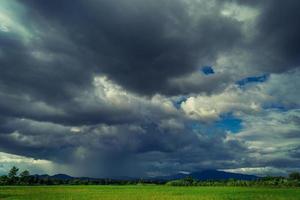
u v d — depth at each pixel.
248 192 105.88
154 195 92.12
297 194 92.69
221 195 90.94
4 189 126.38
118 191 118.62
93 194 96.94
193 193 102.75
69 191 116.50
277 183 176.38
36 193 99.44
